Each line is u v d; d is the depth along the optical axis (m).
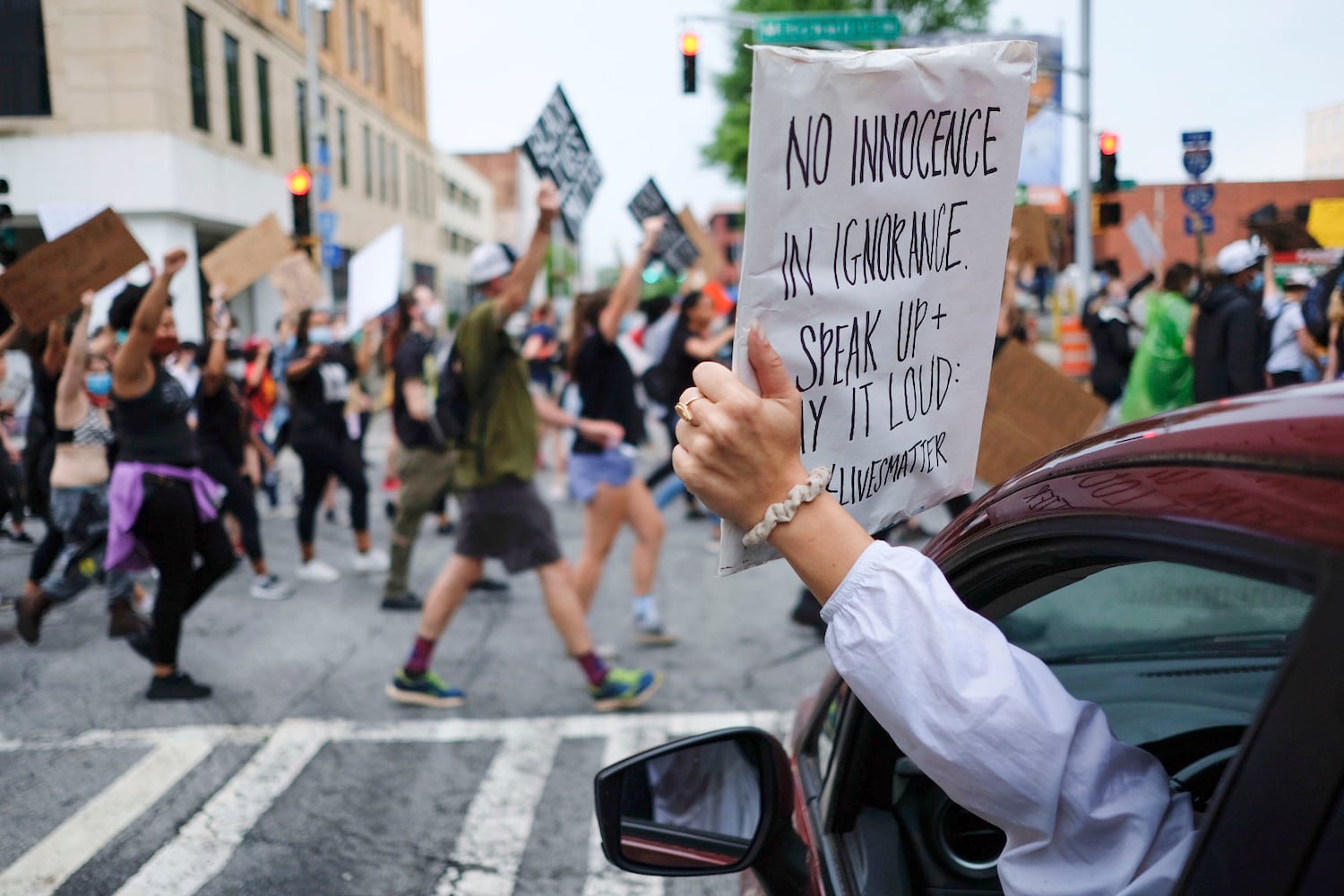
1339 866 0.79
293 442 7.75
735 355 1.25
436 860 3.71
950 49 1.34
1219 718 1.83
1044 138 21.67
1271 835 0.85
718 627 6.51
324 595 7.43
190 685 5.33
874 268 1.35
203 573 5.32
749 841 1.69
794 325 1.30
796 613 6.02
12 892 3.51
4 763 4.55
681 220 11.59
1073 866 1.08
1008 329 9.05
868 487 1.45
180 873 3.63
